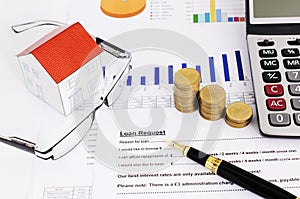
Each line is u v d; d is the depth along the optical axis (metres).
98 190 0.48
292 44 0.54
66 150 0.51
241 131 0.51
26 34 0.62
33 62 0.50
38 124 0.53
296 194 0.46
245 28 0.59
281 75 0.52
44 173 0.49
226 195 0.47
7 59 0.60
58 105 0.53
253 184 0.46
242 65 0.57
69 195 0.48
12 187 0.49
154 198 0.47
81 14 0.63
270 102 0.50
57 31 0.54
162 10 0.63
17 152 0.51
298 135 0.49
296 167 0.48
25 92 0.56
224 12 0.62
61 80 0.49
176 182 0.48
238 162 0.49
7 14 0.64
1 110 0.55
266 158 0.49
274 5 0.56
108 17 0.63
